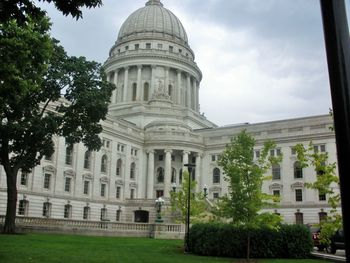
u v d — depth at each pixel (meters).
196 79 111.88
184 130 86.25
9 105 32.03
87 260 18.81
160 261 19.95
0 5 12.20
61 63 36.47
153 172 83.38
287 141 78.06
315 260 21.97
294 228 23.88
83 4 11.95
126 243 32.03
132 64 104.44
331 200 17.03
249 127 85.19
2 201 56.44
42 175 63.66
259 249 23.56
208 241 24.78
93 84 38.66
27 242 26.89
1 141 34.31
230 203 22.44
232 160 22.94
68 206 67.31
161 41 110.69
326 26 3.10
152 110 93.81
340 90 2.96
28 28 21.17
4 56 19.39
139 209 75.31
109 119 77.56
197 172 84.00
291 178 76.19
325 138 73.75
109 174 75.75
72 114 37.88
